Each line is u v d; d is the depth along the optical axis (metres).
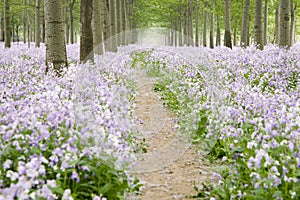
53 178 5.21
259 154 5.10
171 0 39.97
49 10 12.45
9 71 12.02
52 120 5.96
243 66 13.74
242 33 24.50
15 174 4.30
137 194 5.97
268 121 6.67
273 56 15.36
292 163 5.25
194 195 5.98
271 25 51.81
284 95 8.34
